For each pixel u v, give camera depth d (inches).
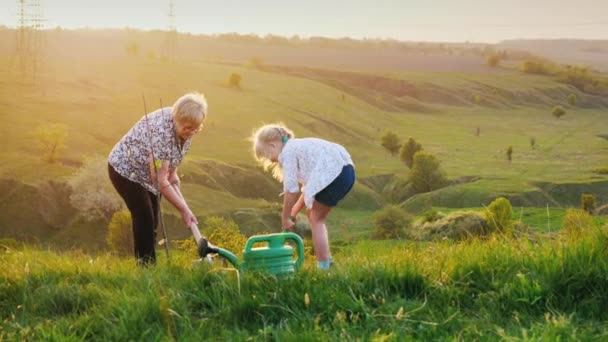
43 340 144.1
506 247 196.9
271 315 160.7
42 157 4170.8
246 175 4968.0
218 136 6402.6
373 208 4963.1
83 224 3398.1
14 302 181.5
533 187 5433.1
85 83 7160.4
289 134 250.2
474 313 162.4
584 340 138.5
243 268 191.0
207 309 167.5
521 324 152.6
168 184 248.1
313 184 235.5
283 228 242.8
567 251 180.4
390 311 157.6
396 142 7342.5
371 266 185.2
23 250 260.1
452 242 225.5
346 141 7824.8
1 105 5526.6
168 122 252.8
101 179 3469.5
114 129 5506.9
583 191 5551.2
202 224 3641.7
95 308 166.4
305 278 178.1
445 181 5664.4
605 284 166.4
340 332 146.6
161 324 154.9
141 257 254.2
